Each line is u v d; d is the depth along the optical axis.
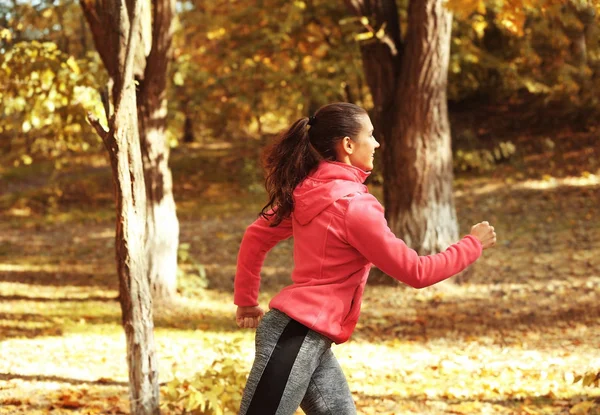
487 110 20.94
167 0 8.91
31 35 9.11
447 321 8.52
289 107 19.77
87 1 8.03
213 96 19.17
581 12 13.74
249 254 2.99
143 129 9.42
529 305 8.96
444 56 9.81
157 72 9.18
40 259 13.89
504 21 6.75
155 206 9.62
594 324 7.87
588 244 11.77
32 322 8.73
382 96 10.11
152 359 3.88
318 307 2.65
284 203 2.79
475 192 16.20
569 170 16.50
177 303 9.75
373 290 10.00
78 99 7.71
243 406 2.62
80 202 21.47
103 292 10.89
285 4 17.06
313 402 2.71
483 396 5.53
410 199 9.93
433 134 9.92
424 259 2.63
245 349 7.54
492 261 11.34
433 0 9.59
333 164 2.78
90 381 5.98
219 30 19.22
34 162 25.53
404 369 6.50
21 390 5.50
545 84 17.58
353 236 2.64
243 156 24.23
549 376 6.02
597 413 4.93
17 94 8.06
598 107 18.27
